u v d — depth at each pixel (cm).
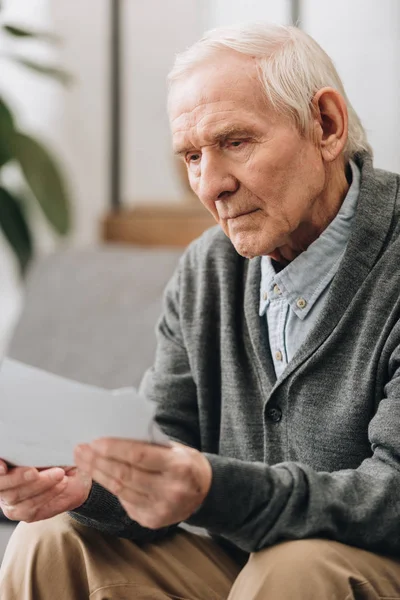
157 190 360
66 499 140
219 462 123
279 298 156
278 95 145
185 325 170
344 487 127
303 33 153
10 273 391
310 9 322
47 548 141
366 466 133
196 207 348
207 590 147
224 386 162
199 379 166
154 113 360
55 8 377
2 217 354
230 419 161
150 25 360
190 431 170
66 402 118
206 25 347
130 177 367
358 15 312
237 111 144
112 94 370
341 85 156
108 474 121
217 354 167
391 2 304
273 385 155
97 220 375
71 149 380
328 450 145
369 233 149
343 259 148
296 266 153
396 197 153
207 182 147
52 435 123
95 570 139
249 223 148
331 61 156
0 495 139
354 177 155
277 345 157
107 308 260
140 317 254
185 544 154
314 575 121
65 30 377
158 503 120
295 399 148
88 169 376
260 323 159
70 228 338
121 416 116
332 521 125
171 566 147
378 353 142
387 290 145
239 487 123
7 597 140
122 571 141
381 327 144
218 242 171
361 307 146
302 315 153
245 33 148
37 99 387
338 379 146
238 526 125
